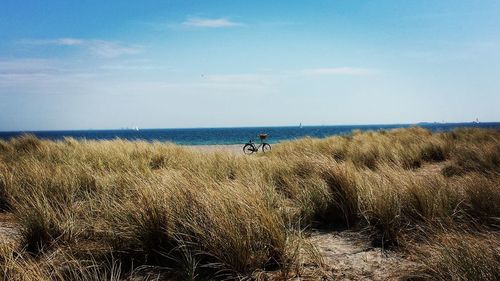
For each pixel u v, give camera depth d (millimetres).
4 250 3762
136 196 4906
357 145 12188
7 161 9656
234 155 9703
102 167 8367
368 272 3531
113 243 4008
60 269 3412
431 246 3727
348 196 5148
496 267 2936
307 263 3771
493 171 7574
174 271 3637
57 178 6480
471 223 4598
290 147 13164
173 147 12250
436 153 11172
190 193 4555
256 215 3994
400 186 5422
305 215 5109
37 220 4250
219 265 3533
